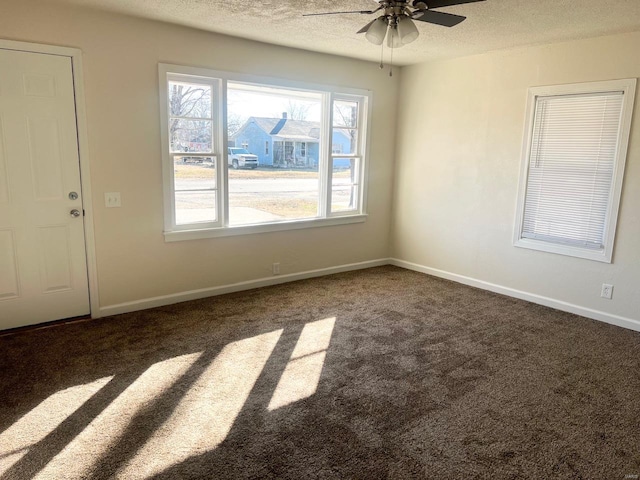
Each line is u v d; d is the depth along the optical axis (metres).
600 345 3.43
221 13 3.40
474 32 3.72
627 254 3.77
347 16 3.40
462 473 2.02
